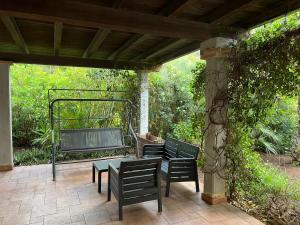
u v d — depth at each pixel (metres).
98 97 6.20
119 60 5.38
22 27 3.32
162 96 6.82
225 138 3.05
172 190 3.60
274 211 2.93
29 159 5.31
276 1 2.43
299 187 3.58
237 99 2.88
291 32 2.26
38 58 4.70
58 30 3.14
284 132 5.51
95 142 4.75
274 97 2.64
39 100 6.50
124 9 2.59
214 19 2.75
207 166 3.17
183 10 2.63
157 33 2.62
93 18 2.30
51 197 3.37
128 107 5.69
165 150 4.26
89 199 3.30
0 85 4.46
